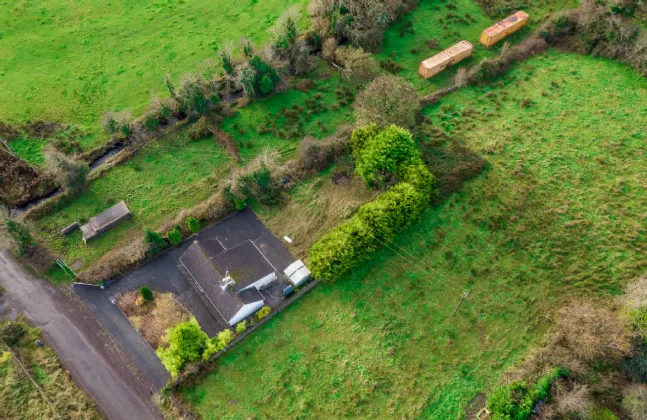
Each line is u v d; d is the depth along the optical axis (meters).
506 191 55.56
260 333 45.56
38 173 56.31
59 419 39.75
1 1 75.81
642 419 38.97
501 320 46.59
